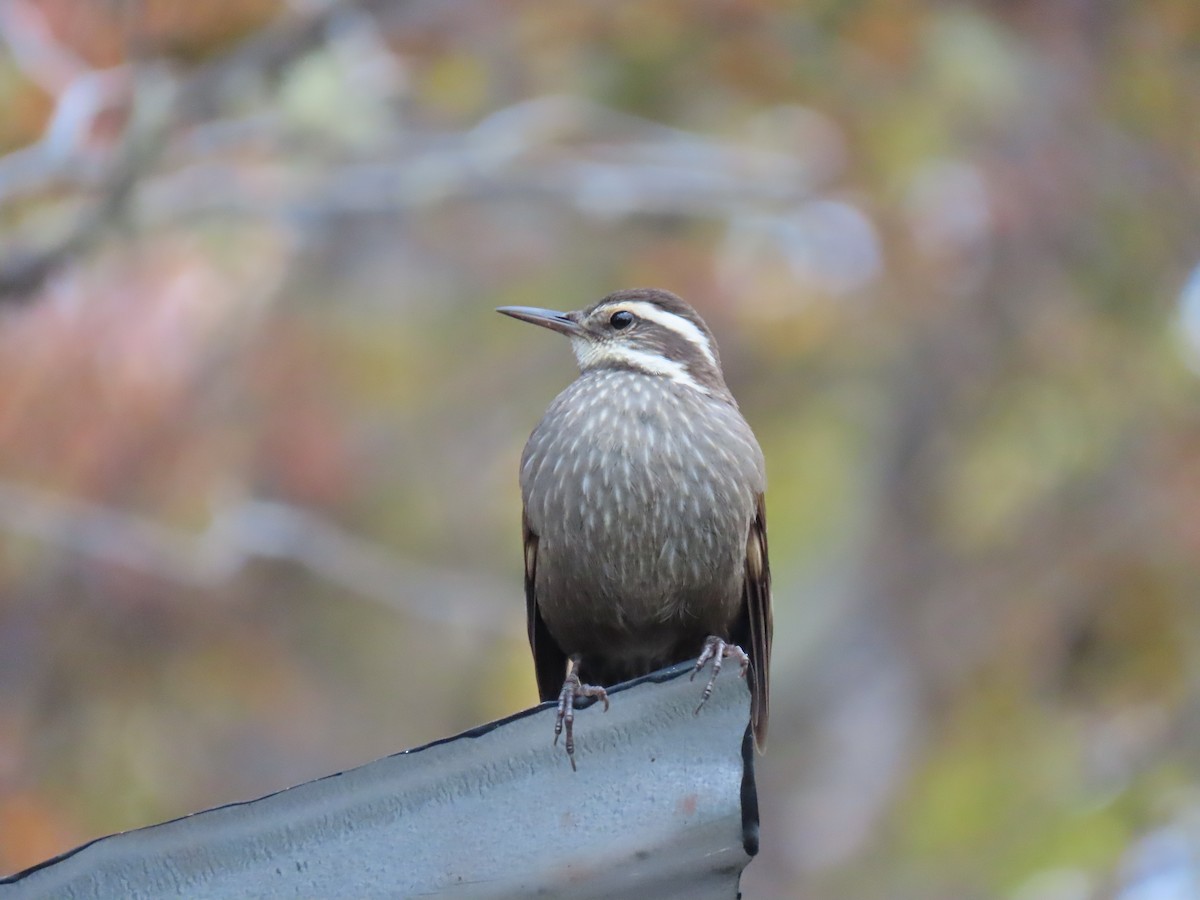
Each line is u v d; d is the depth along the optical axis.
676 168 16.25
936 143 15.39
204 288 15.16
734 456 8.39
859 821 16.58
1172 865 14.57
